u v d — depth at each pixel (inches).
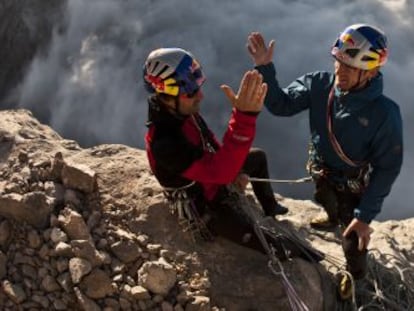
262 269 178.4
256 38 169.9
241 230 172.2
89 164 199.6
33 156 196.7
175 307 167.6
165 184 167.2
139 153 209.5
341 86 158.7
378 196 163.5
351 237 174.6
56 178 187.8
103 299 167.8
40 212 176.2
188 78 147.6
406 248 223.3
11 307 168.7
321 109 169.2
